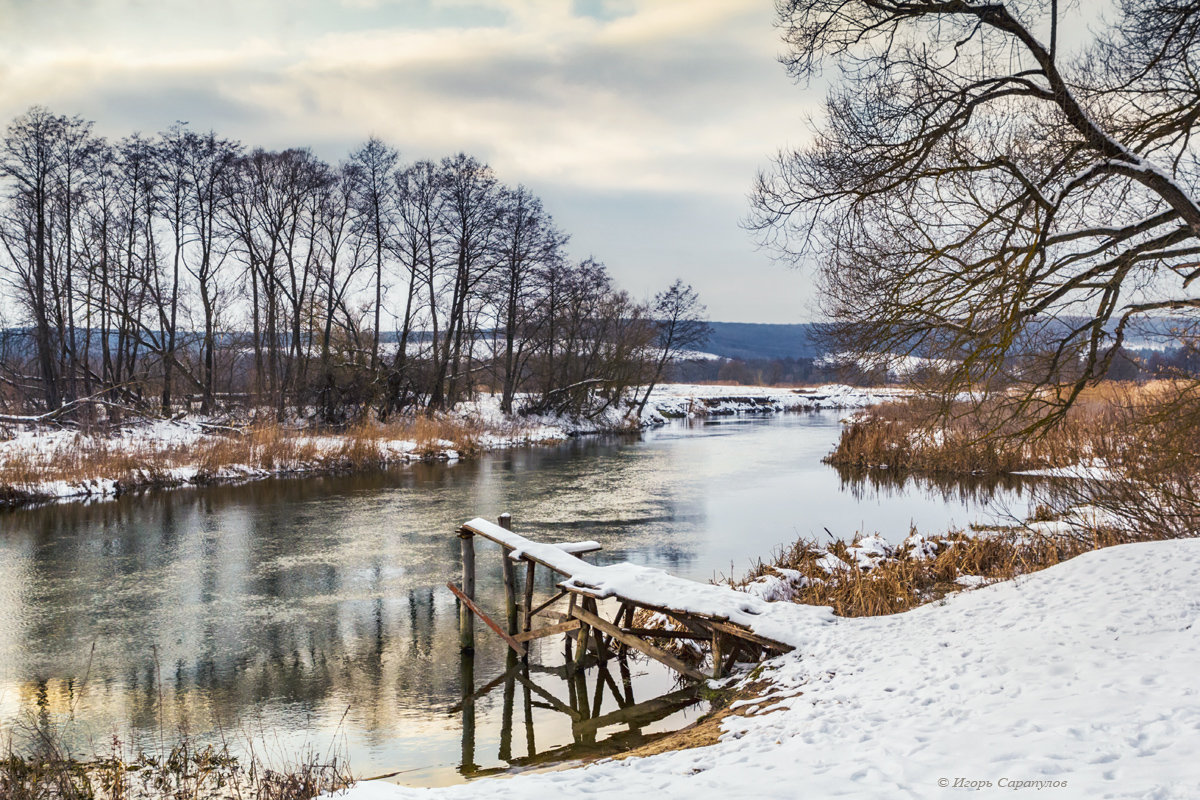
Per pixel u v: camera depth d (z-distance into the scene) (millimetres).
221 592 14719
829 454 33812
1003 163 9445
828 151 11219
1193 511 12414
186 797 7359
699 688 9414
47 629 12703
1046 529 15203
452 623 12953
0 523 20734
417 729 9148
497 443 41312
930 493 24141
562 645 11953
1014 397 11602
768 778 5469
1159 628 7199
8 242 36969
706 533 19016
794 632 9156
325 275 43031
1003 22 9617
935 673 7168
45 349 36781
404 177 44406
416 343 46688
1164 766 4445
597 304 52281
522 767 8039
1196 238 9281
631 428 51812
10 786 7555
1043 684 6359
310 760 8188
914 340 10695
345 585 15148
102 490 24766
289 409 41438
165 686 10484
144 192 38688
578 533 19094
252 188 41781
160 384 42000
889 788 4875
